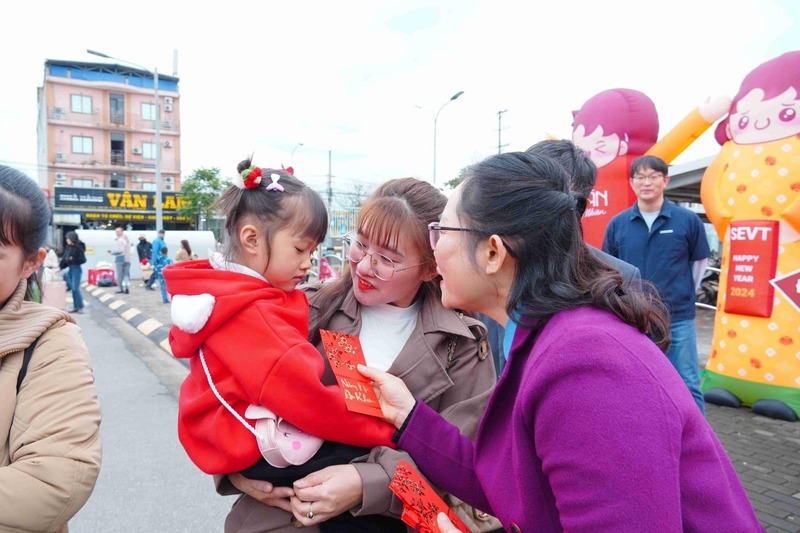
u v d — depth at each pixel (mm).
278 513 1313
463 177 1067
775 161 4129
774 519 2758
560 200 973
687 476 817
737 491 937
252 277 1306
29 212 1144
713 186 4594
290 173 1413
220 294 1228
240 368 1176
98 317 9453
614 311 928
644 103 5203
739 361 4434
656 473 737
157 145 18734
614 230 3916
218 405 1232
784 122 4098
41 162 39438
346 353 1385
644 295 1033
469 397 1470
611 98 5262
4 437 1101
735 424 4109
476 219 999
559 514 824
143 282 15656
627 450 747
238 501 1405
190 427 1265
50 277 7488
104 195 31391
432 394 1414
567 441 795
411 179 1512
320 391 1177
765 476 3246
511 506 995
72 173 35000
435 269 1447
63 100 34438
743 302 4344
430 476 1278
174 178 37750
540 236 965
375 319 1529
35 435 1089
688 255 3666
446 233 1052
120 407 4422
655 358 855
